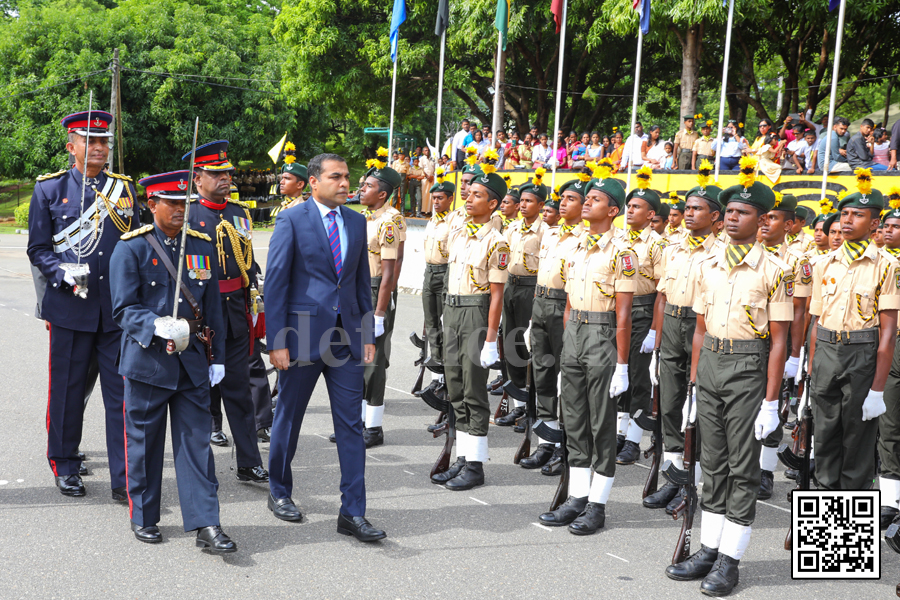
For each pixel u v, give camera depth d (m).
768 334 4.06
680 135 13.94
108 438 4.94
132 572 3.98
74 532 4.46
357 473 4.55
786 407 6.61
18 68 30.73
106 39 29.83
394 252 6.20
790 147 12.81
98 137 5.06
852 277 4.76
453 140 17.16
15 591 3.72
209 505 4.27
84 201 5.09
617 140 15.41
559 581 4.05
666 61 22.70
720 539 4.18
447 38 20.17
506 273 5.27
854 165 11.09
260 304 6.11
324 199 4.59
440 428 5.72
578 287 4.84
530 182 7.05
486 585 3.96
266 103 30.36
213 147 5.46
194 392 4.37
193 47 29.92
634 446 6.36
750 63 19.14
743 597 3.97
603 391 4.72
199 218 5.34
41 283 5.10
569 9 17.77
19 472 5.42
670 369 5.68
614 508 5.25
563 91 23.97
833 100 8.05
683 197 12.10
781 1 16.14
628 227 6.40
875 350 4.75
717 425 4.15
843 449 4.90
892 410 5.02
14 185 40.88
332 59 22.06
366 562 4.19
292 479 5.06
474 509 5.07
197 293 4.47
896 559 4.56
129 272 4.29
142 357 4.26
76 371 5.05
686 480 4.35
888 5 15.39
